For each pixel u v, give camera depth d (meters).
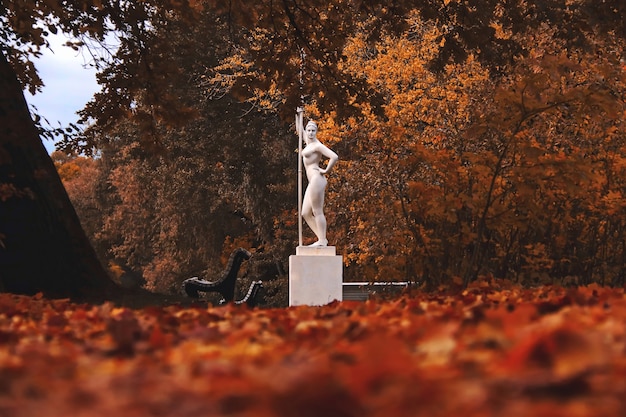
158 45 18.06
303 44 18.34
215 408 2.34
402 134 18.47
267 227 40.72
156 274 46.62
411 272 13.77
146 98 18.16
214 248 43.59
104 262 54.66
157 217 44.66
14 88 12.70
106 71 17.83
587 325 3.90
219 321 5.61
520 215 12.77
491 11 17.22
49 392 2.74
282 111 18.31
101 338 4.76
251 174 40.03
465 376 2.74
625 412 2.15
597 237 15.40
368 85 18.25
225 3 18.23
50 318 5.66
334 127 27.75
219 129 39.88
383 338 3.08
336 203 26.42
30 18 16.11
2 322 5.73
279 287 39.03
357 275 28.83
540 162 11.34
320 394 2.28
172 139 40.22
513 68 17.41
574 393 2.39
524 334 3.42
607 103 10.91
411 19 28.00
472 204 12.14
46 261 12.38
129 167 46.47
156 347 4.07
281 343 4.02
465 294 7.50
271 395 2.35
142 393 2.60
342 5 18.19
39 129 14.37
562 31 16.73
